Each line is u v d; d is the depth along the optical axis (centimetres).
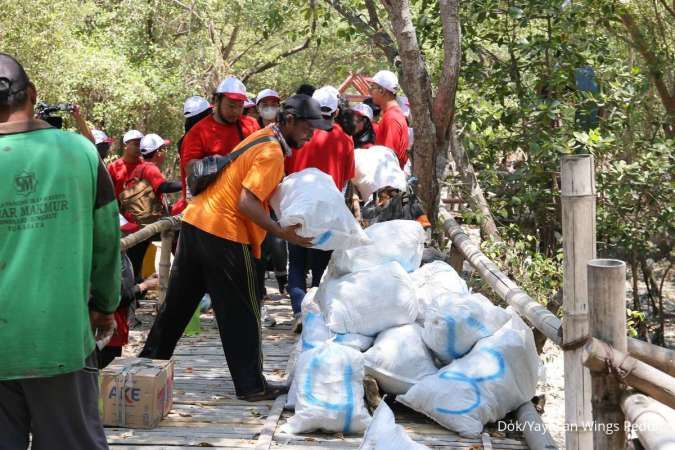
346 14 986
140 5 1909
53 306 285
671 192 1002
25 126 292
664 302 1542
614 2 1027
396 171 687
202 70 1941
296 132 482
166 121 2047
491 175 990
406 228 554
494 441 453
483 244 886
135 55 1956
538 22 1104
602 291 318
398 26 840
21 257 284
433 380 466
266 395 512
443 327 481
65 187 289
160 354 517
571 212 363
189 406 505
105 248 308
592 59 1016
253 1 1889
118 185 786
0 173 285
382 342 490
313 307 536
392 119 740
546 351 980
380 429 378
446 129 863
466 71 1005
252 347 506
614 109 1038
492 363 466
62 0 1658
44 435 298
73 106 534
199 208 488
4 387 293
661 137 1137
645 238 1041
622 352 317
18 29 1583
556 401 849
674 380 303
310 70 2189
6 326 282
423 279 546
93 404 308
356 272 527
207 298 796
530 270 872
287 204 491
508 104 1072
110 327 329
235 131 599
